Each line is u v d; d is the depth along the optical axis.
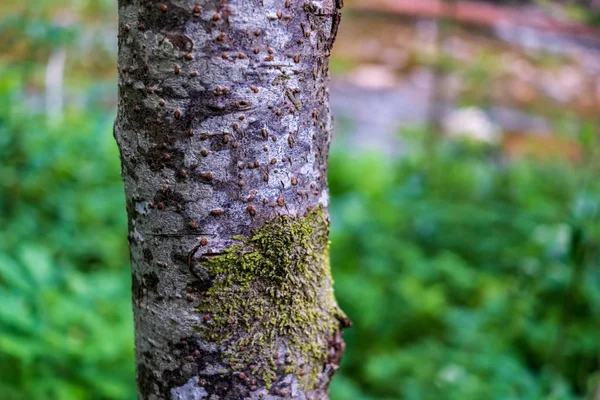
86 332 2.59
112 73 6.39
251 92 0.90
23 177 3.72
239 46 0.88
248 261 0.97
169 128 0.91
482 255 4.35
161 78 0.90
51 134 4.07
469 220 4.55
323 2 0.95
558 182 5.20
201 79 0.89
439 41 6.67
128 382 2.50
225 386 1.02
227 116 0.91
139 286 1.04
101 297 2.79
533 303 3.57
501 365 3.01
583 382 3.21
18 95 4.10
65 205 3.84
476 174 5.28
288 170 0.97
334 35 1.01
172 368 1.03
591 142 3.12
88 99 5.35
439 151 5.59
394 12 12.77
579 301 3.46
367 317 3.41
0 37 4.92
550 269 3.67
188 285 0.98
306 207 1.02
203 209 0.94
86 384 2.42
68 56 6.06
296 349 1.06
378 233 4.29
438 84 6.61
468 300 3.90
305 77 0.96
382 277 3.85
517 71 9.49
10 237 3.33
